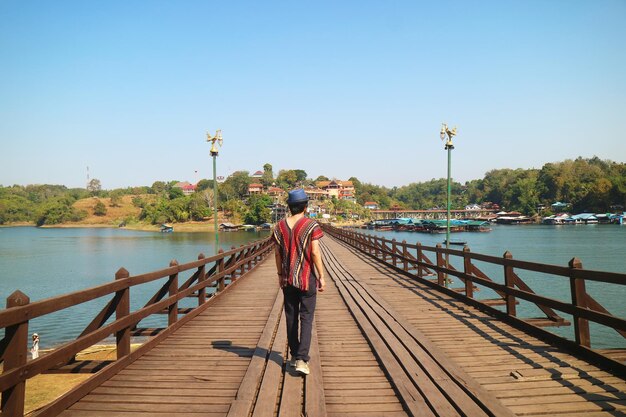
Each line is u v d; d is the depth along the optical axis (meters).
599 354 4.59
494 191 182.62
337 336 6.27
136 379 4.42
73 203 192.25
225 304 8.86
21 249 69.81
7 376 2.87
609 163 163.88
